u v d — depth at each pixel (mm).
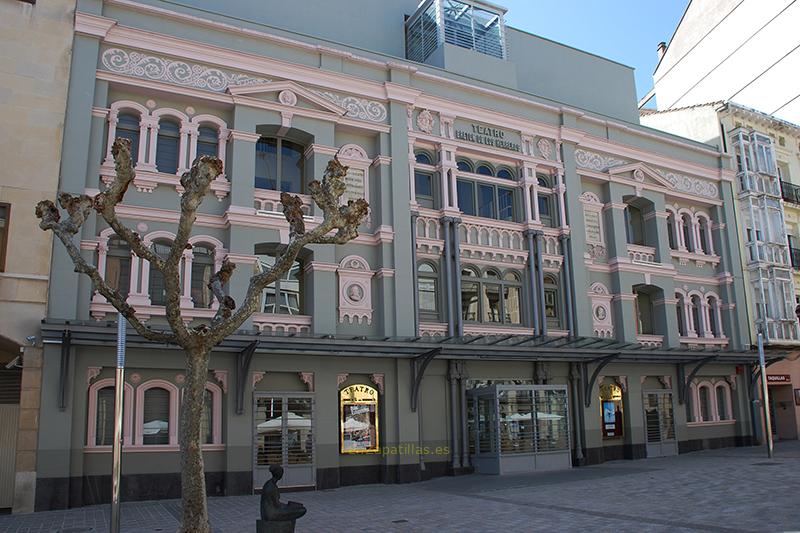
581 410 24922
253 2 24625
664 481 18172
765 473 18641
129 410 18266
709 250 31359
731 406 30328
